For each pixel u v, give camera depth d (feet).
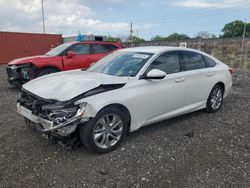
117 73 15.99
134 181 11.37
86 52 33.78
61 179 11.51
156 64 16.38
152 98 15.65
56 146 14.55
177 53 17.95
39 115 13.30
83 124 13.05
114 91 14.01
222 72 20.99
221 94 21.22
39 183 11.23
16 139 15.51
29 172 12.03
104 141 13.71
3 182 11.28
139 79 15.24
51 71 30.86
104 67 17.28
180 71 17.65
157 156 13.55
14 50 73.92
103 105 13.25
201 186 11.05
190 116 19.97
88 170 12.18
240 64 63.93
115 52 19.10
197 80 18.61
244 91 30.09
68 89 13.26
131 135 16.15
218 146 14.85
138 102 14.92
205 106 20.08
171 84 16.74
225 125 18.19
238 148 14.65
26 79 30.50
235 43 64.69
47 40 79.82
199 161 13.11
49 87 13.96
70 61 32.14
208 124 18.31
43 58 30.91
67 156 13.46
